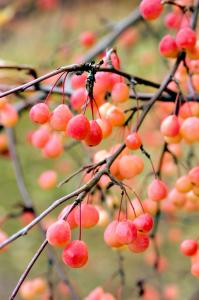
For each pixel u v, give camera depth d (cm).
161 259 104
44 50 160
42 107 57
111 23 95
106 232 57
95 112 63
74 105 61
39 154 139
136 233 56
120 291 71
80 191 55
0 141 84
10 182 141
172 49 63
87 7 169
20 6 163
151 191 60
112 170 59
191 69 65
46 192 137
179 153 79
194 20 67
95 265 139
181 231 127
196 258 60
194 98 64
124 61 132
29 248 139
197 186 61
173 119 60
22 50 170
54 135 69
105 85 60
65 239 55
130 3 172
